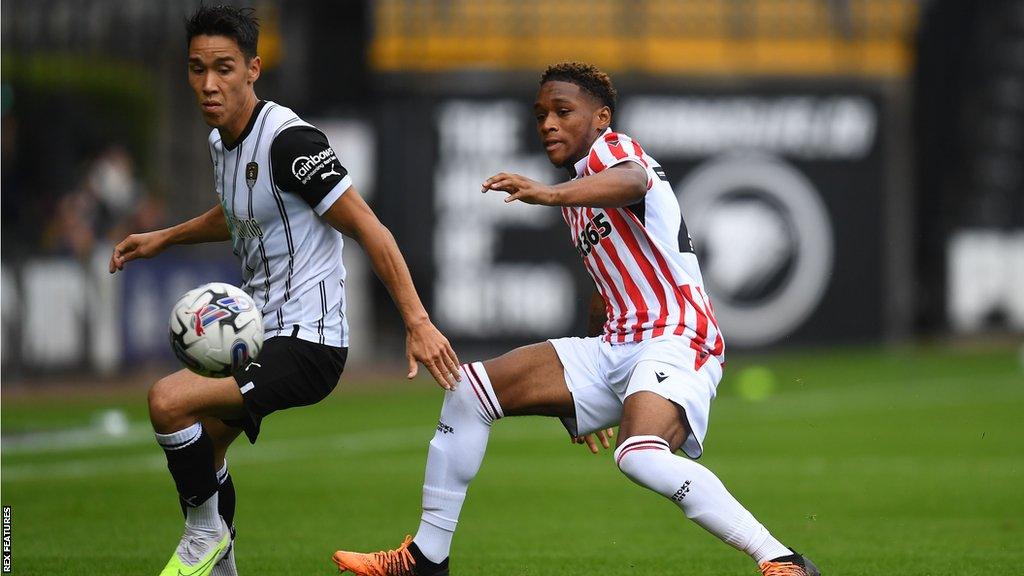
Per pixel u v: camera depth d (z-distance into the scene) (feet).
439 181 219.00
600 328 70.03
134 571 73.51
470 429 65.98
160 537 85.40
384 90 220.23
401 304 61.21
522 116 219.00
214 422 63.21
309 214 62.03
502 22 232.12
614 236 65.16
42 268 186.91
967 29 240.73
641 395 62.18
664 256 64.54
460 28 230.68
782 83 222.07
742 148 221.66
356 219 60.85
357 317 223.10
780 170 222.48
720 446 136.26
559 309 218.59
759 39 237.04
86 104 219.82
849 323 225.35
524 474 119.24
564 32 233.35
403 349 235.20
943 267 242.37
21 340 186.09
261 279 63.10
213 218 70.18
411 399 183.42
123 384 192.54
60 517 93.71
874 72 230.07
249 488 109.40
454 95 219.41
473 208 218.79
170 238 71.15
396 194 219.41
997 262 242.58
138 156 224.53
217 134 63.26
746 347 222.89
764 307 222.69
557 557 79.77
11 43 223.92
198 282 203.41
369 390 194.39
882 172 224.33
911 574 73.46
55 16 225.35
